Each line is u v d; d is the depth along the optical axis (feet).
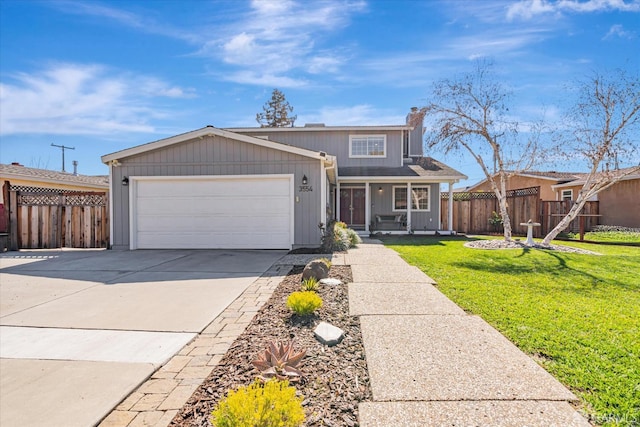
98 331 12.05
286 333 11.55
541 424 6.82
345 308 14.19
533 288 17.53
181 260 26.35
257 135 55.36
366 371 8.94
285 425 5.95
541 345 10.57
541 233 47.73
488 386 8.16
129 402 7.80
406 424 6.82
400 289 17.15
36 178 44.37
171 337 11.50
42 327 12.42
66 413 7.39
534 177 68.08
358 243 37.58
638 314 13.43
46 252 31.55
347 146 55.31
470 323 12.36
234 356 9.98
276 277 20.33
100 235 34.37
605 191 52.03
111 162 32.76
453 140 36.09
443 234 50.47
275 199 32.12
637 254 29.09
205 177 32.32
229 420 5.82
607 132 29.37
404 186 54.54
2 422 7.10
